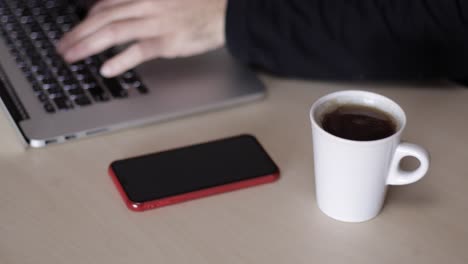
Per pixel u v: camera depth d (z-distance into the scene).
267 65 0.91
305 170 0.75
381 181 0.66
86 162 0.76
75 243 0.65
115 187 0.72
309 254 0.64
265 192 0.72
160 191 0.70
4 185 0.72
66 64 0.91
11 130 0.77
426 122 0.82
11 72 0.89
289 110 0.85
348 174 0.65
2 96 0.84
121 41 0.93
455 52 0.88
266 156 0.76
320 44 0.89
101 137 0.80
